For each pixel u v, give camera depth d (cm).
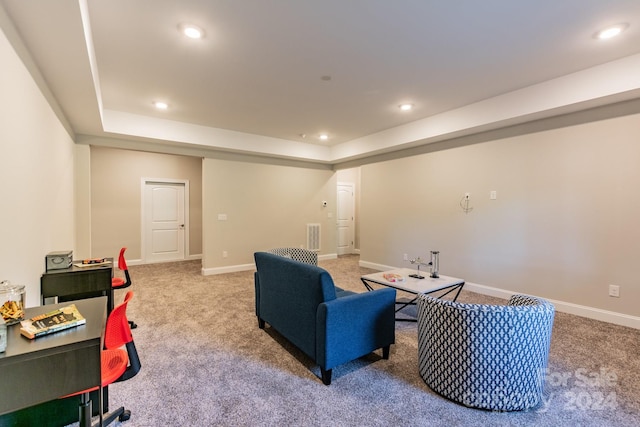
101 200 609
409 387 210
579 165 339
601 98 296
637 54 271
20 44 188
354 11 209
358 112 430
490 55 271
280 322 267
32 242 219
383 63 286
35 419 148
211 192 561
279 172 646
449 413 183
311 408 188
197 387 210
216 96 369
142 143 488
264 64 287
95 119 367
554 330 302
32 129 217
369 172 615
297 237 676
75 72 240
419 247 516
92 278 263
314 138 591
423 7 204
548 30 232
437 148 486
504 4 202
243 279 520
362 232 633
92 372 124
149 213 661
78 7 163
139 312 356
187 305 382
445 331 195
